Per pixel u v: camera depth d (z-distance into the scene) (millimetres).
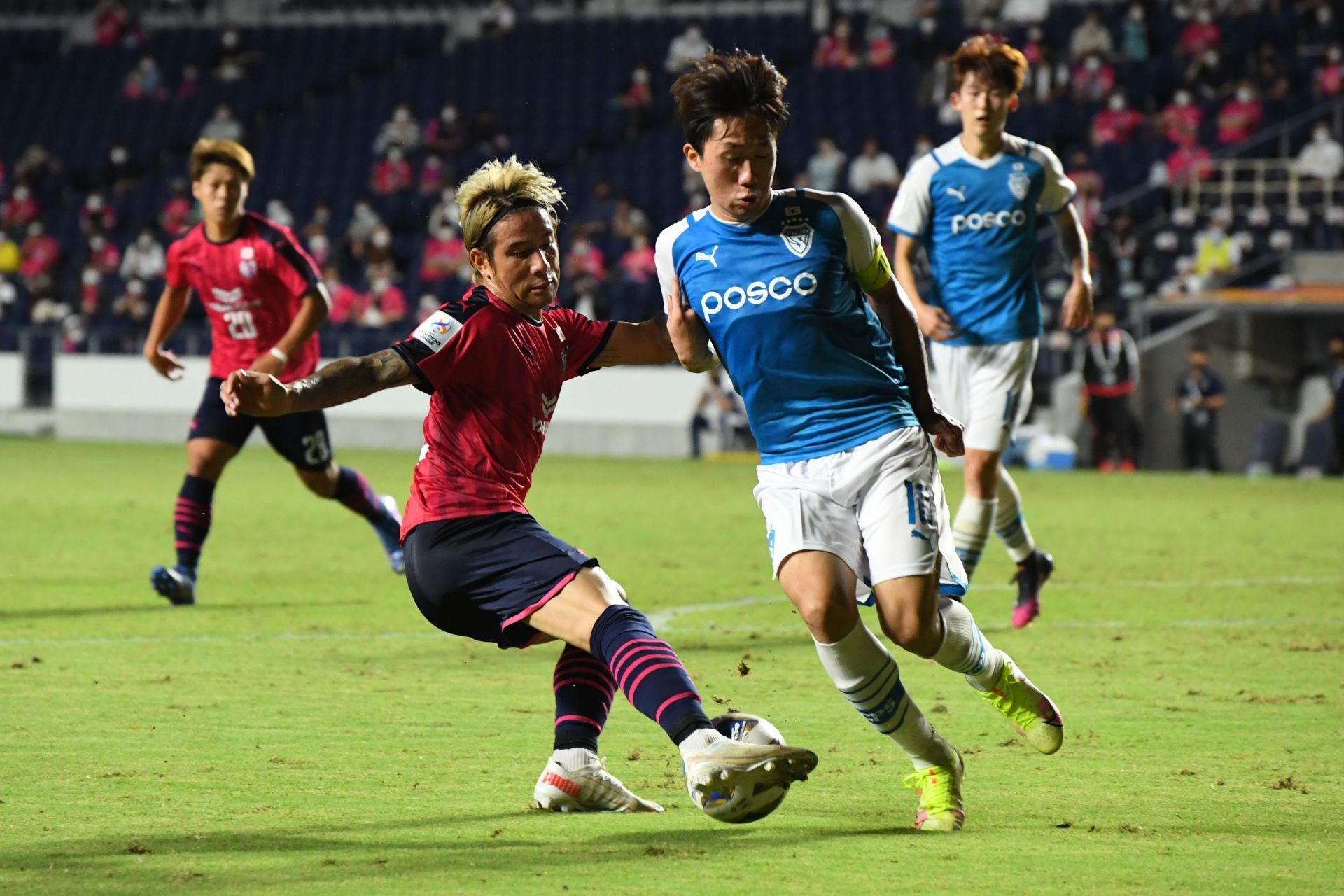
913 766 17641
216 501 56688
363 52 121500
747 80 14812
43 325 101312
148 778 16891
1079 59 99875
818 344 15383
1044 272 85688
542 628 14805
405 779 16938
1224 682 23406
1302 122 90938
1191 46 99062
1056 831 14758
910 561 14820
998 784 16859
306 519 50438
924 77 103562
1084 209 85812
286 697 21891
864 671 14789
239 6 128625
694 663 24875
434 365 14836
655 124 109812
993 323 27766
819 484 15273
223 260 30250
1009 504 28281
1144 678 23828
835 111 103875
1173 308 79875
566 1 122062
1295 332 80500
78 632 27719
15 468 71062
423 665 24750
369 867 13273
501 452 15266
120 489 60656
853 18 113562
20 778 16797
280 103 118125
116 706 21062
